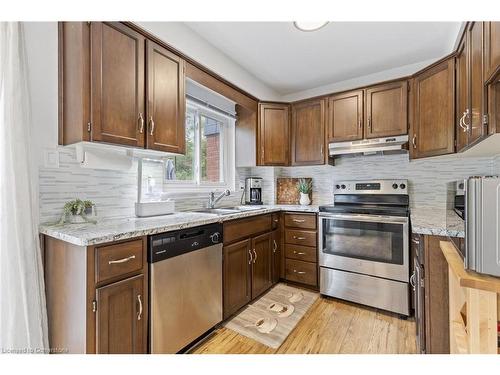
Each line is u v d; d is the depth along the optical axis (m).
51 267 1.30
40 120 1.38
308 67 2.61
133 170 1.88
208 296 1.74
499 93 1.15
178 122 1.84
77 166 1.54
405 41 2.12
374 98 2.44
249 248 2.23
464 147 1.64
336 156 2.83
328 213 2.43
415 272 1.72
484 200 0.82
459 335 1.01
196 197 2.50
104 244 1.15
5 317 1.18
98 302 1.11
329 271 2.42
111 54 1.41
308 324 1.95
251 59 2.45
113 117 1.42
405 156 2.59
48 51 1.41
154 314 1.34
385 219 2.12
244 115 2.95
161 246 1.39
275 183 3.30
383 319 2.03
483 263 0.82
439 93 1.96
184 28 1.92
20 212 1.21
